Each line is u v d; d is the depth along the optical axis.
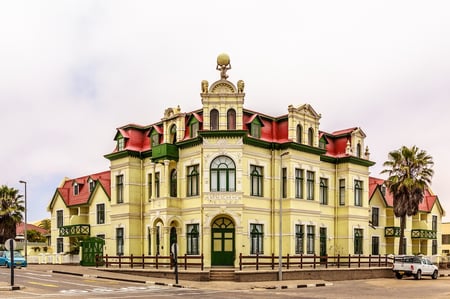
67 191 56.53
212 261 38.25
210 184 38.50
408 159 52.00
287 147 41.84
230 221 38.69
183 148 41.34
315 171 44.00
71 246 53.00
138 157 45.19
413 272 40.16
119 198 45.53
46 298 22.72
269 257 35.62
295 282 33.41
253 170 40.66
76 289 27.00
